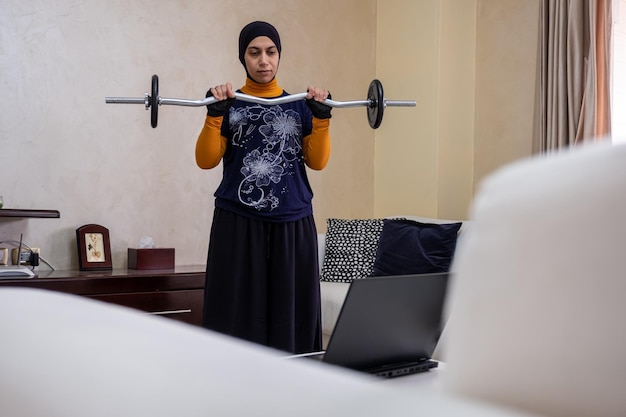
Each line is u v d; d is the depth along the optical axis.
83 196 3.84
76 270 3.71
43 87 3.73
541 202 0.25
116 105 3.93
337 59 4.80
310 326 2.37
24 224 3.68
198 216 4.21
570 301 0.25
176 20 4.13
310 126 2.46
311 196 2.44
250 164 2.33
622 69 3.83
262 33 2.45
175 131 4.12
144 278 3.45
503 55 4.39
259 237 2.31
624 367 0.25
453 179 4.50
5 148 3.63
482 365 0.26
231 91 2.26
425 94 4.53
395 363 1.32
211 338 0.22
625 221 0.24
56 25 3.76
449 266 3.49
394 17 4.79
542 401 0.26
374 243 3.92
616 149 0.24
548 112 3.90
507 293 0.25
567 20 3.81
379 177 4.89
